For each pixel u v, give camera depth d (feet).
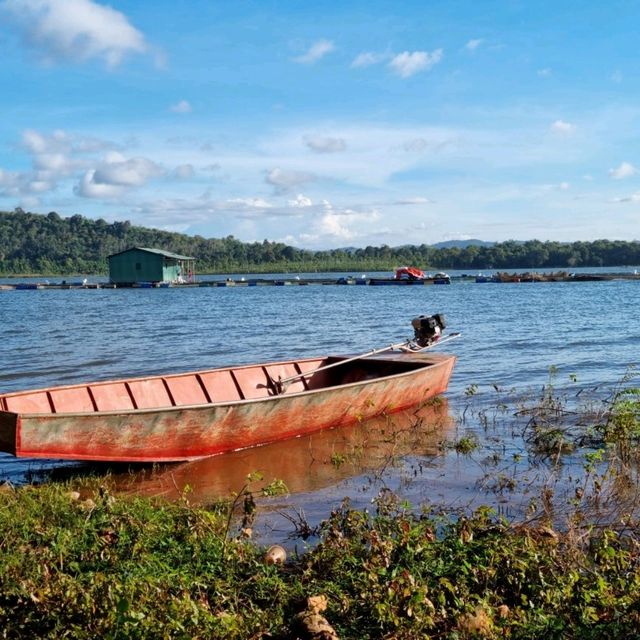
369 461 31.86
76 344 81.30
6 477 30.53
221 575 18.33
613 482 26.96
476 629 14.69
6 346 79.36
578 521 21.26
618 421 33.22
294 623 15.62
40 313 132.05
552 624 14.83
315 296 184.75
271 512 25.34
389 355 48.24
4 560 18.22
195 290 225.56
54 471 31.32
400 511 23.70
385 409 40.70
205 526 20.75
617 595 16.10
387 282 242.99
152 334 92.68
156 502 24.84
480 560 18.07
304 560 19.61
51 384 54.54
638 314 113.39
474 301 154.92
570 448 32.73
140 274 238.48
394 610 15.44
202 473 30.60
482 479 28.66
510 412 41.52
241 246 535.19
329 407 36.88
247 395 41.70
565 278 244.42
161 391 37.47
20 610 15.64
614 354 66.18
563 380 52.39
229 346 79.66
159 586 16.33
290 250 526.98
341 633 15.61
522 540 18.90
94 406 34.30
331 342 83.30
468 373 56.44
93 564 18.11
